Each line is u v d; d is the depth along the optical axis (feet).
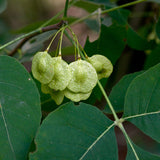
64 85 1.43
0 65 1.38
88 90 1.44
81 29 2.53
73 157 1.34
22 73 1.38
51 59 1.43
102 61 1.51
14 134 1.33
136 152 1.39
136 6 2.02
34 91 1.37
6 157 1.31
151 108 1.43
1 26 3.37
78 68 1.44
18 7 4.25
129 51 1.94
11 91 1.36
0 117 1.34
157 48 1.76
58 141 1.34
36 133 1.33
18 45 1.74
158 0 1.82
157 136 1.41
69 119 1.37
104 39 1.78
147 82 1.44
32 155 1.32
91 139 1.37
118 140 2.57
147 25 2.02
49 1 4.46
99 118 1.40
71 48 1.72
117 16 1.80
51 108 1.63
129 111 1.43
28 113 1.35
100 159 1.35
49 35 1.79
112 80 1.92
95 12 1.83
